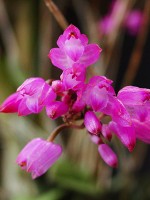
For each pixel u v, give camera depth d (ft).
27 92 0.86
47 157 0.94
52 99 0.88
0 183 2.01
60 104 0.89
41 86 0.87
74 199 1.79
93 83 0.86
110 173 1.88
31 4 1.94
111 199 1.85
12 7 1.97
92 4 1.93
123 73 2.22
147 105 0.88
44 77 1.94
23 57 1.95
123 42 2.21
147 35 2.15
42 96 0.87
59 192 1.78
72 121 0.93
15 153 1.93
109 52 1.72
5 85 1.89
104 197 1.81
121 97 0.88
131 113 0.89
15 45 1.98
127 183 1.85
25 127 1.87
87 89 0.87
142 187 1.89
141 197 1.87
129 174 1.86
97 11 1.93
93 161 1.80
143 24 1.75
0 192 1.98
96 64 1.72
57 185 1.82
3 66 1.90
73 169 1.75
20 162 0.94
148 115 0.88
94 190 1.77
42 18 1.92
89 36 1.86
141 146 1.91
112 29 1.74
